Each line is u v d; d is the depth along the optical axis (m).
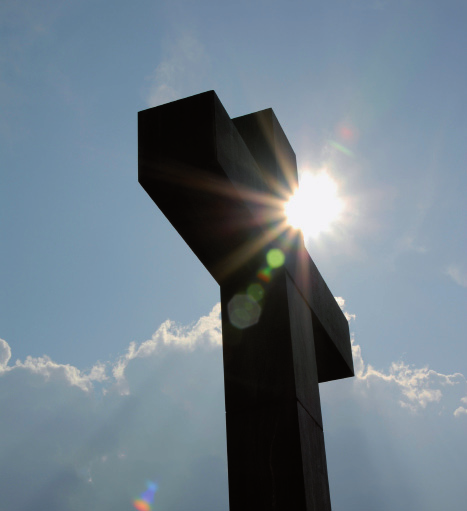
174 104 5.03
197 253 5.62
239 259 5.59
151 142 4.99
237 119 6.41
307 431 5.15
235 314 5.54
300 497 4.70
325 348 6.95
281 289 5.49
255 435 4.98
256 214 5.23
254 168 5.50
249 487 4.82
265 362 5.25
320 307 6.54
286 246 5.78
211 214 5.18
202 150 4.77
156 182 4.96
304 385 5.38
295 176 6.63
